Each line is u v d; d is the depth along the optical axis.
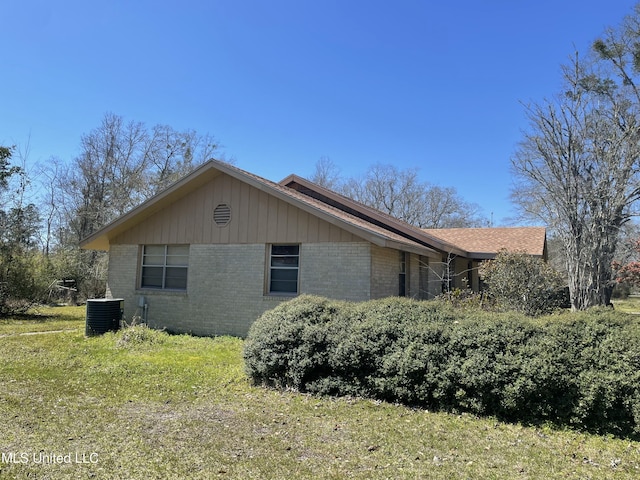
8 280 15.43
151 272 13.36
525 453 4.19
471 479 3.60
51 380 6.63
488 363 5.28
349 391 6.05
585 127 16.42
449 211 48.38
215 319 12.05
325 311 6.83
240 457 3.98
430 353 5.61
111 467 3.69
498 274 10.47
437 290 15.98
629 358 4.77
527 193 21.09
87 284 22.62
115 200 30.61
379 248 11.01
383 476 3.63
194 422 4.93
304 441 4.41
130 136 33.16
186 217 12.78
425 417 5.23
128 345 9.54
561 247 19.27
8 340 10.27
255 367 6.62
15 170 19.97
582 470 3.83
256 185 11.42
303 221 11.19
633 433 4.61
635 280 19.61
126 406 5.46
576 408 4.83
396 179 47.12
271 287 11.58
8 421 4.75
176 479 3.51
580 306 15.11
